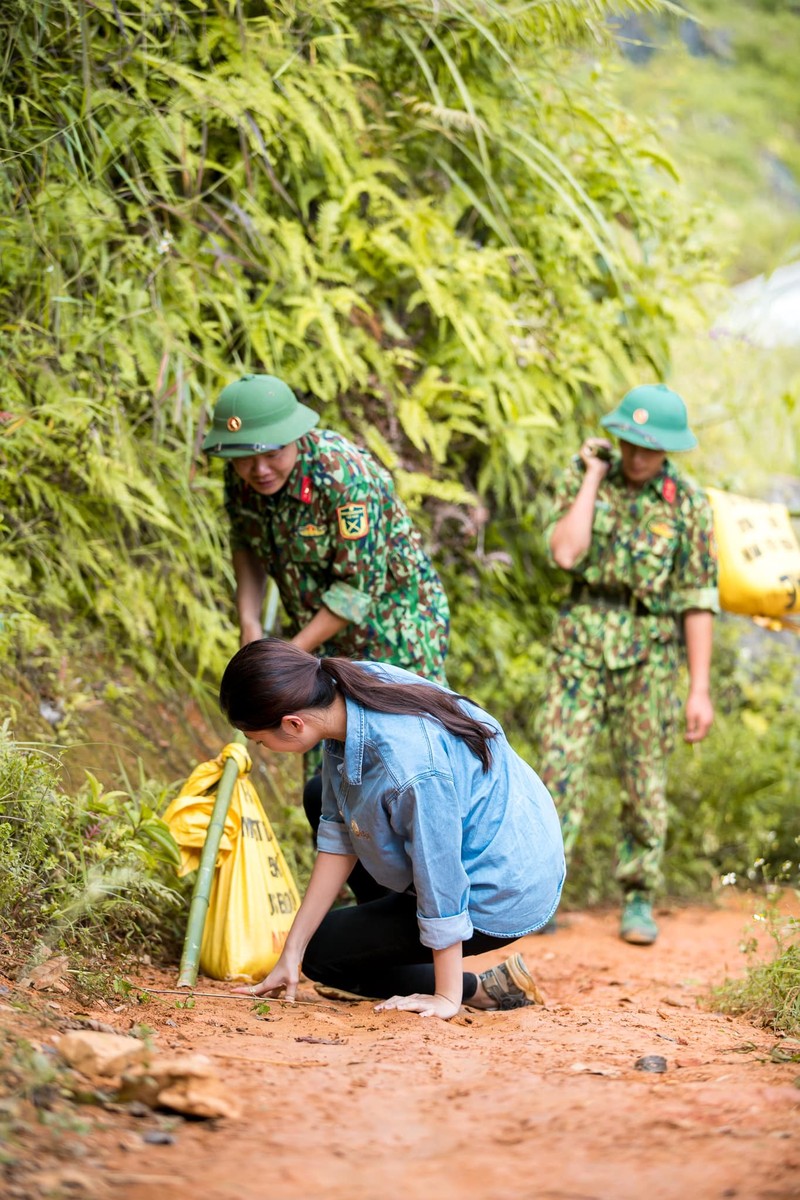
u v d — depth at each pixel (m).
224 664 6.04
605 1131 2.51
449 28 6.95
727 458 9.46
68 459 5.50
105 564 5.76
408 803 3.51
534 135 7.69
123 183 6.05
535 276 7.45
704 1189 2.19
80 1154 2.27
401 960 4.12
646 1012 4.30
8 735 4.59
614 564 6.05
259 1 6.28
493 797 3.77
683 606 6.11
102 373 5.75
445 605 4.94
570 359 7.55
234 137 6.36
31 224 5.39
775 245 16.77
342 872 4.02
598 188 7.89
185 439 6.06
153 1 5.77
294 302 6.39
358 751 3.52
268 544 4.72
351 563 4.50
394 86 7.12
